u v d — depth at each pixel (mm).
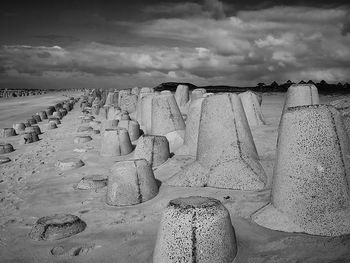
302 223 2967
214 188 4355
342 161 3000
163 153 5879
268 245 2791
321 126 3045
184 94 12055
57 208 4488
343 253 2492
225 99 4645
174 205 2736
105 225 3711
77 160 6980
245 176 4234
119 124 8914
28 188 5641
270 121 8148
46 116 19281
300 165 3066
